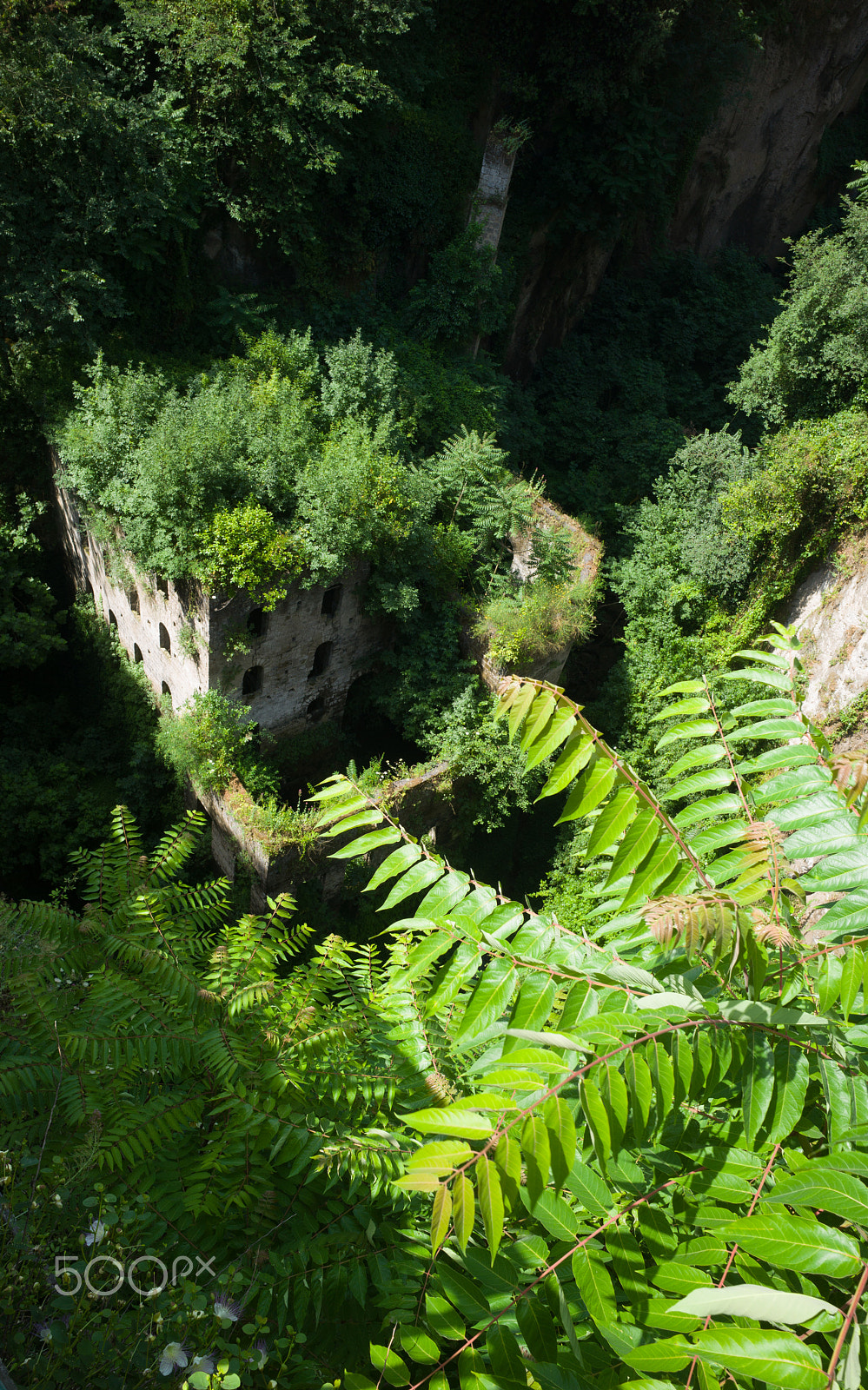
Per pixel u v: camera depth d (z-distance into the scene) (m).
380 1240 3.84
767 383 29.38
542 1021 2.83
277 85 22.83
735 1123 3.21
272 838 19.62
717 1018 2.80
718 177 40.59
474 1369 2.64
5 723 24.69
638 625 28.23
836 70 40.09
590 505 34.22
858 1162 2.40
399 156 28.84
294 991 4.85
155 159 22.41
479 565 25.28
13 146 20.00
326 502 20.55
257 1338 3.62
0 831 22.02
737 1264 2.69
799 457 25.25
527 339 37.88
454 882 3.15
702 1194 2.96
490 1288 2.89
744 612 27.08
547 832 27.19
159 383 20.91
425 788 22.55
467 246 30.45
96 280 21.38
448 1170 2.31
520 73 31.75
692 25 33.53
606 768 3.02
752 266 42.12
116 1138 3.67
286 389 22.91
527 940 3.09
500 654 22.94
